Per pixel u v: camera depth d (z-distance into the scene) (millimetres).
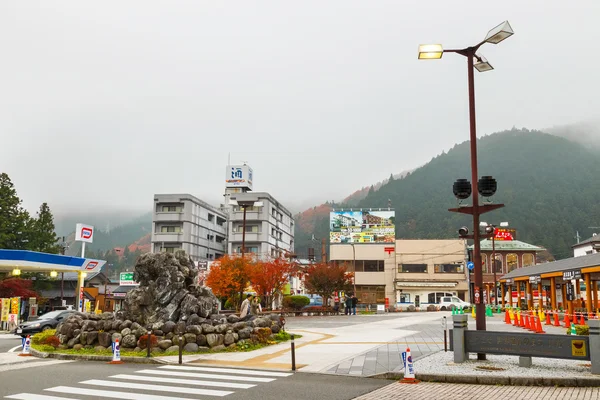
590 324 11547
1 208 50812
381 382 11531
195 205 73812
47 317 27266
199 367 13859
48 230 54906
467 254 71812
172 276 19094
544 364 12844
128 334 16828
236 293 38500
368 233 76312
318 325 31000
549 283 42750
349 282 53594
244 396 9836
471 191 14445
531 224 169750
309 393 10156
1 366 14250
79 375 12445
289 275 47625
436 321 34156
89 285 63812
